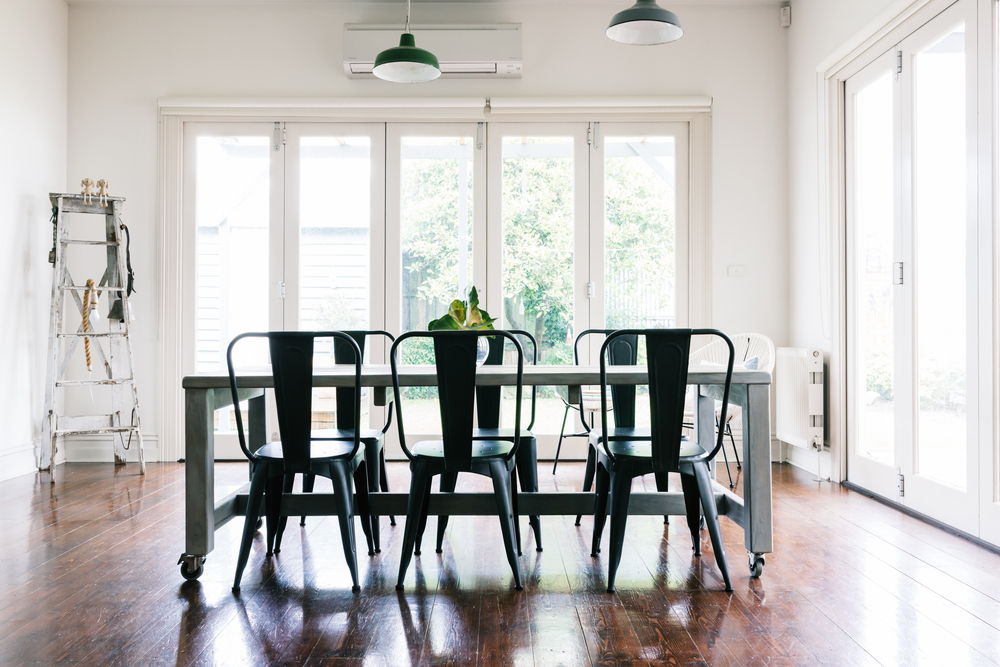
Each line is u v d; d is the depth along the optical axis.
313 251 4.43
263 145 4.42
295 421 2.09
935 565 2.32
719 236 4.36
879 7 3.26
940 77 2.79
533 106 4.33
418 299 4.44
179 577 2.22
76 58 4.36
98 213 4.07
